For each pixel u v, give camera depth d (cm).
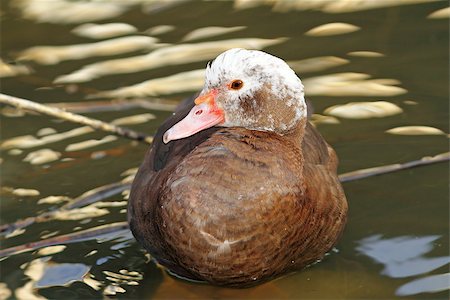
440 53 1383
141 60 1400
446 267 970
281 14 1526
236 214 837
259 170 848
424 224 1045
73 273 983
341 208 938
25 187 1144
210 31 1475
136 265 993
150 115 1273
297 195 861
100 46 1444
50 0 1566
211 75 908
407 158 1160
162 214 856
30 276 978
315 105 1276
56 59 1418
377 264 980
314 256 931
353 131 1221
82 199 1110
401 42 1421
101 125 1135
